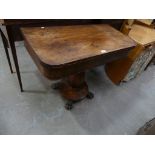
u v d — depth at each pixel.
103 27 1.23
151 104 1.64
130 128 1.37
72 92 1.43
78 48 0.92
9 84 1.50
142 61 1.66
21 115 1.28
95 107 1.47
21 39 1.07
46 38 0.94
